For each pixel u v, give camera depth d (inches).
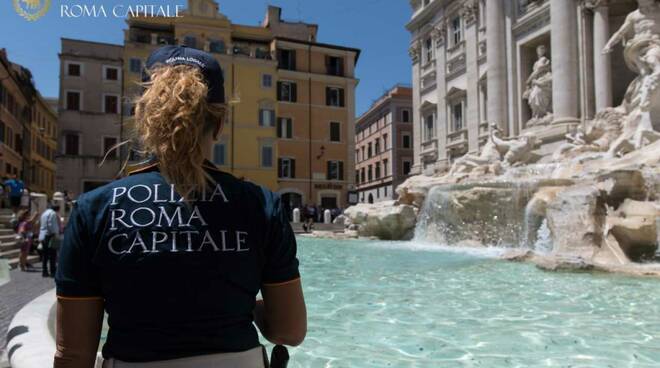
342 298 282.0
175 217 58.0
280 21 2225.6
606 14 884.6
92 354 57.7
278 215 64.6
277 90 1989.4
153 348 54.7
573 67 924.0
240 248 59.2
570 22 928.9
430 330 208.8
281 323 65.1
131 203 58.5
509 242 609.9
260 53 1967.3
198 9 1878.7
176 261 55.7
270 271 63.6
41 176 2336.4
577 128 844.0
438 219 718.5
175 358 55.0
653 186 429.1
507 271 371.6
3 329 226.4
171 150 59.7
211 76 65.1
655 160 522.9
